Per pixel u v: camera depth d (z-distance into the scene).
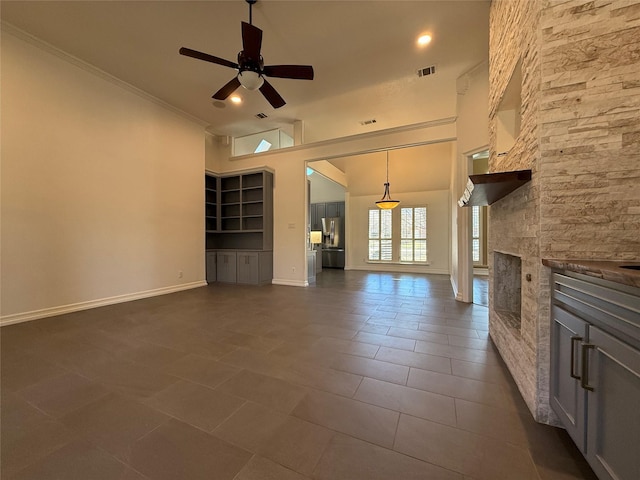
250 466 1.17
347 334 2.81
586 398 1.08
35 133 3.29
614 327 0.94
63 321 3.24
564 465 1.17
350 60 3.68
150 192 4.64
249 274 5.95
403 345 2.52
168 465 1.17
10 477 1.11
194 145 5.47
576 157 1.38
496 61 2.43
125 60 3.66
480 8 2.82
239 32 3.17
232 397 1.69
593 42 1.34
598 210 1.35
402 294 4.89
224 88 3.22
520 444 1.29
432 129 4.51
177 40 3.29
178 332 2.87
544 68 1.43
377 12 2.89
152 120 4.66
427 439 1.33
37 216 3.31
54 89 3.46
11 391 1.75
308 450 1.26
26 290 3.23
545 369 1.45
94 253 3.88
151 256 4.66
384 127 5.98
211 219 6.61
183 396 1.70
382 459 1.21
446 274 7.76
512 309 2.51
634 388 0.84
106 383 1.85
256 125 5.88
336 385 1.83
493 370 2.03
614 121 1.32
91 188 3.84
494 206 2.56
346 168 8.58
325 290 5.27
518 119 2.35
